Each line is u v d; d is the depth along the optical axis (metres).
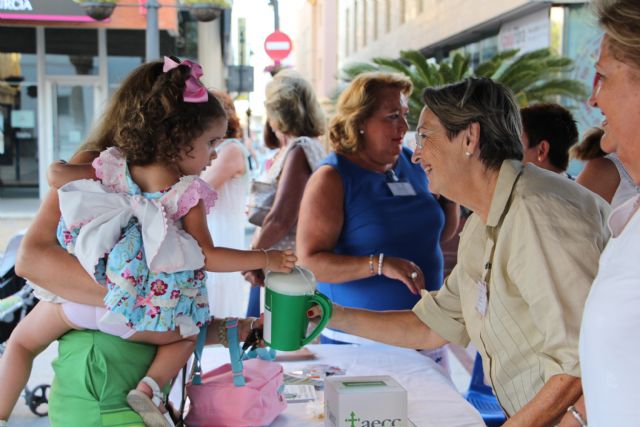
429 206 2.92
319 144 3.74
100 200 1.72
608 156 3.07
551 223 1.59
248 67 7.06
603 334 1.17
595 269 1.55
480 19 13.07
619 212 1.33
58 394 1.80
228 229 3.78
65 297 1.77
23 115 12.27
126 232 1.74
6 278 3.95
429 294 2.24
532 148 3.12
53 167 1.80
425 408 2.10
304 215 2.81
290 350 1.83
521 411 1.57
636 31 1.21
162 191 1.81
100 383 1.75
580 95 10.18
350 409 1.75
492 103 1.79
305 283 1.81
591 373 1.21
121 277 1.70
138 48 12.12
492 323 1.74
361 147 2.85
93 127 1.98
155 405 1.73
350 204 2.82
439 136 1.83
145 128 1.78
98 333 1.80
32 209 11.72
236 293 3.82
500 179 1.72
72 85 12.12
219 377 1.98
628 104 1.24
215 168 3.69
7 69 11.98
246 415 1.88
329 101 11.08
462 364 4.90
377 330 2.20
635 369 1.13
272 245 3.65
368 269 2.68
